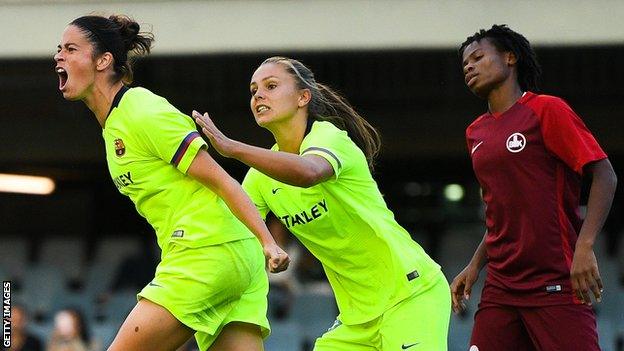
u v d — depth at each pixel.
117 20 16.31
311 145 16.64
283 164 15.39
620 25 37.59
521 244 17.33
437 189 56.72
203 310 15.86
